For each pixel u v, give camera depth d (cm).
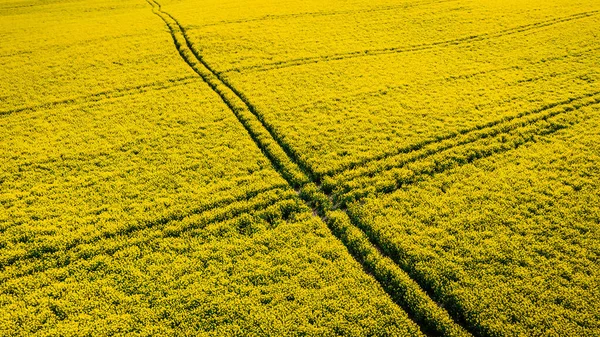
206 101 2081
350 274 1123
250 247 1214
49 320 1002
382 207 1348
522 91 2083
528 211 1306
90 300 1052
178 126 1862
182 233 1269
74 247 1218
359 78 2291
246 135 1788
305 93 2134
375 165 1560
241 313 1021
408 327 989
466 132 1755
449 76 2280
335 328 986
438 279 1095
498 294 1044
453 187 1430
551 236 1209
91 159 1634
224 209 1356
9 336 963
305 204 1394
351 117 1902
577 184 1410
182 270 1138
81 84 2277
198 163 1599
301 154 1638
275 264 1157
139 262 1166
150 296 1059
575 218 1270
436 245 1195
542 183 1427
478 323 988
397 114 1909
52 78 2350
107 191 1455
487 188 1420
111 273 1132
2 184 1493
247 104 2056
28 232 1264
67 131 1833
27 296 1061
